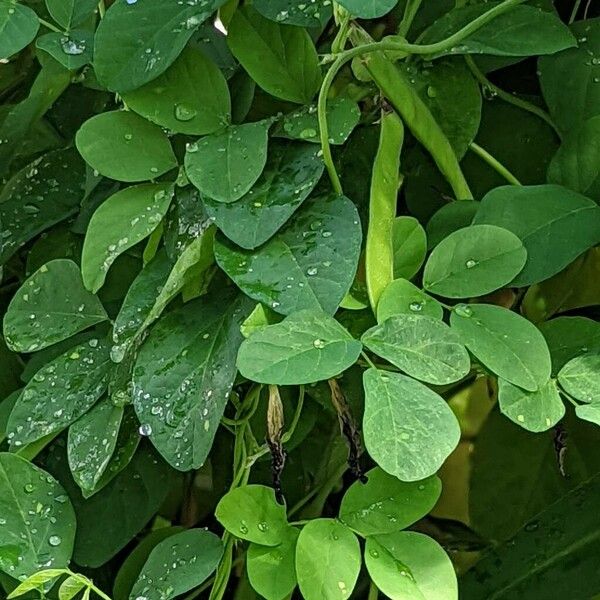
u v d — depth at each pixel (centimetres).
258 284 76
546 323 80
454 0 87
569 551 86
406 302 77
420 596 76
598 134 82
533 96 88
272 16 79
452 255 78
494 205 80
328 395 85
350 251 76
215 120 80
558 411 76
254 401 83
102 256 80
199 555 79
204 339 79
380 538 78
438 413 73
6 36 79
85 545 85
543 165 87
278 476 79
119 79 78
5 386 89
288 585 77
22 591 78
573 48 85
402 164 86
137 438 83
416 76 85
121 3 78
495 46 82
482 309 77
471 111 85
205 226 79
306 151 79
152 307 80
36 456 86
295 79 81
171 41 78
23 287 83
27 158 91
